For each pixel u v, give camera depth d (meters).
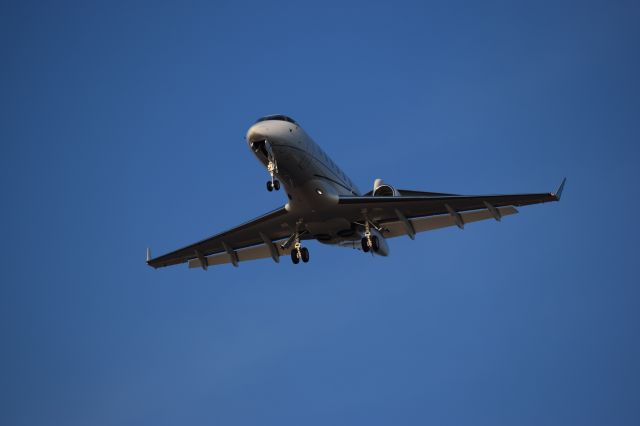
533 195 98.31
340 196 103.19
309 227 107.19
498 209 101.31
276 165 98.19
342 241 110.62
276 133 97.31
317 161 102.06
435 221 105.25
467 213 102.88
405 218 105.00
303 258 108.31
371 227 107.56
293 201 103.75
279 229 110.81
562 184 98.69
